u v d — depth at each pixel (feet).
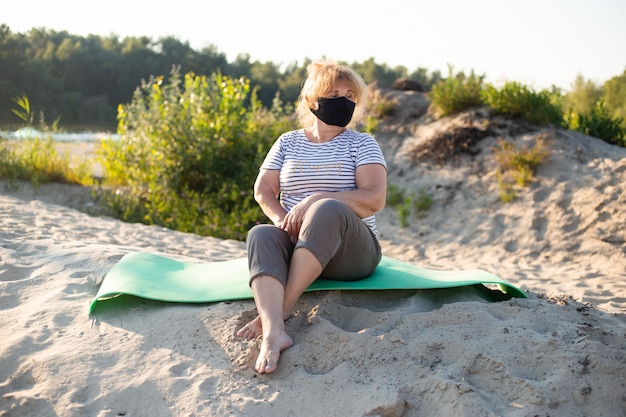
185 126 30.71
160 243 21.17
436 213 29.48
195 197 29.30
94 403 8.58
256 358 9.25
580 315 10.81
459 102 36.01
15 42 174.50
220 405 8.40
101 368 9.29
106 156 34.40
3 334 10.28
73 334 10.26
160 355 9.56
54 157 33.86
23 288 12.16
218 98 32.27
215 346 9.70
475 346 9.14
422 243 27.53
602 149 31.60
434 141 33.81
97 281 12.40
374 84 41.78
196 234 26.22
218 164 30.86
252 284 9.68
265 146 31.68
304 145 11.52
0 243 14.98
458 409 7.86
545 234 25.48
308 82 11.38
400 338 9.34
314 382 8.67
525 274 21.27
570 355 8.79
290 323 10.06
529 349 9.07
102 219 25.71
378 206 10.85
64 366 9.27
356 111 11.80
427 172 32.30
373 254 11.05
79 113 177.17
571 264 22.98
